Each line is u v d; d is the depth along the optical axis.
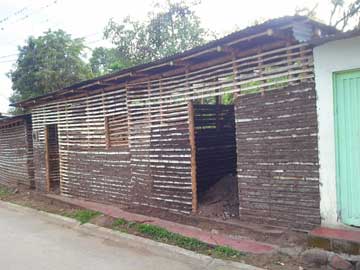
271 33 5.36
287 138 5.95
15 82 22.19
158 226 7.27
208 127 8.84
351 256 4.84
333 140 5.43
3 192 13.95
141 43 17.61
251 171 6.48
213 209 7.48
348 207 5.39
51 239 7.38
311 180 5.70
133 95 8.81
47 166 12.37
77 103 10.77
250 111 6.45
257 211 6.43
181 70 7.58
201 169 8.60
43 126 12.37
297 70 5.80
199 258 5.71
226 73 6.79
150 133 8.43
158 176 8.29
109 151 9.74
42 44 21.72
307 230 5.76
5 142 15.48
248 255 5.49
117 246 6.75
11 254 6.41
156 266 5.59
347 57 5.23
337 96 5.43
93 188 10.41
